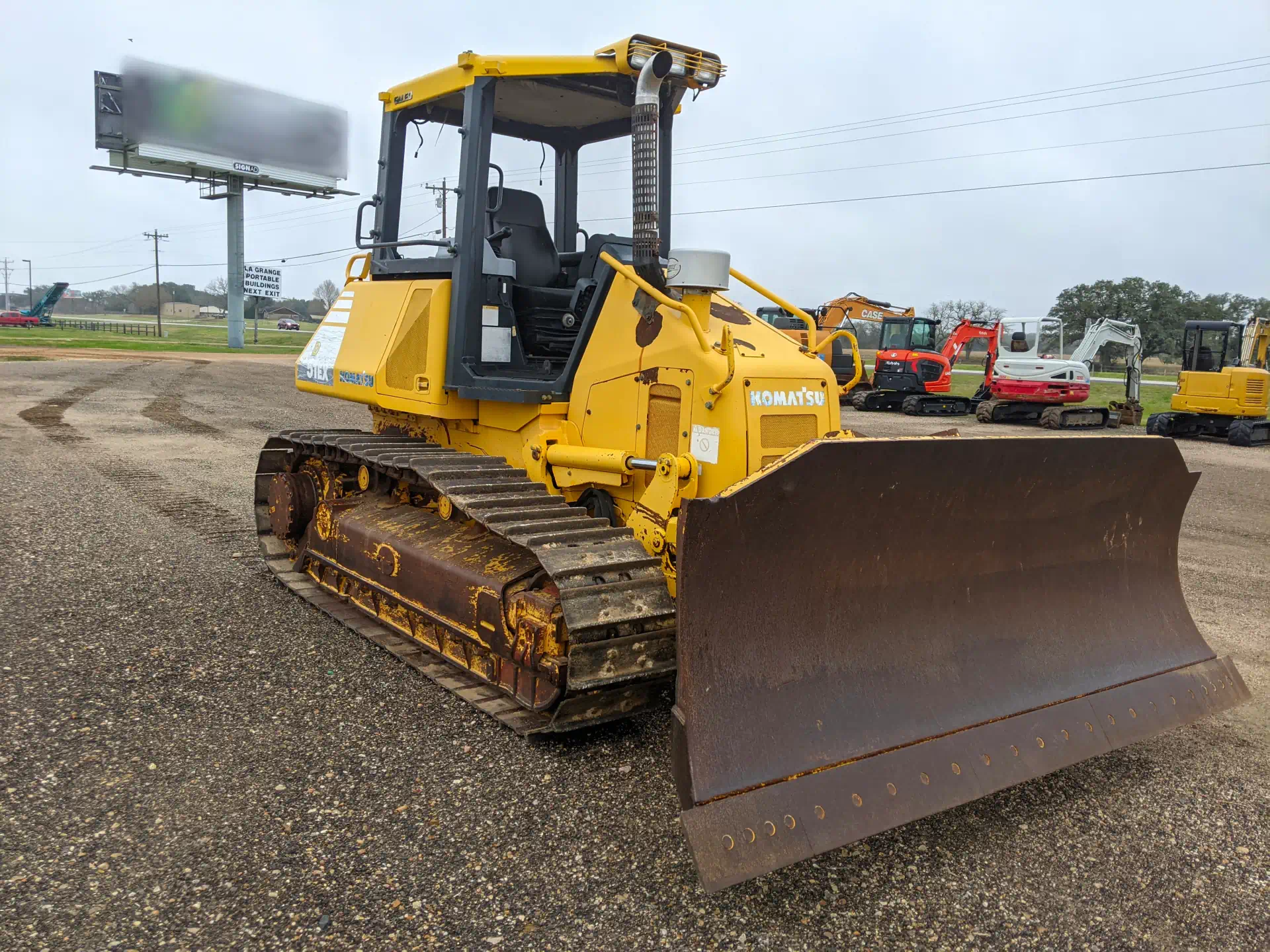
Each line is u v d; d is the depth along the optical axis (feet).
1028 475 12.67
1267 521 33.60
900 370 81.71
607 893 10.05
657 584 12.89
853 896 10.24
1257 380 60.85
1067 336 93.76
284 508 20.92
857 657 11.50
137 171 145.69
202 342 166.61
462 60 16.15
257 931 9.20
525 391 15.70
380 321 19.01
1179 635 14.71
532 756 13.05
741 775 9.96
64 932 9.05
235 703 14.44
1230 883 10.75
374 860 10.45
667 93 16.55
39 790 11.59
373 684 15.39
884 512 11.49
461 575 14.99
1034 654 13.03
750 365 13.25
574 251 20.33
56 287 228.84
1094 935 9.71
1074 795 12.74
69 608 18.35
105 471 33.71
